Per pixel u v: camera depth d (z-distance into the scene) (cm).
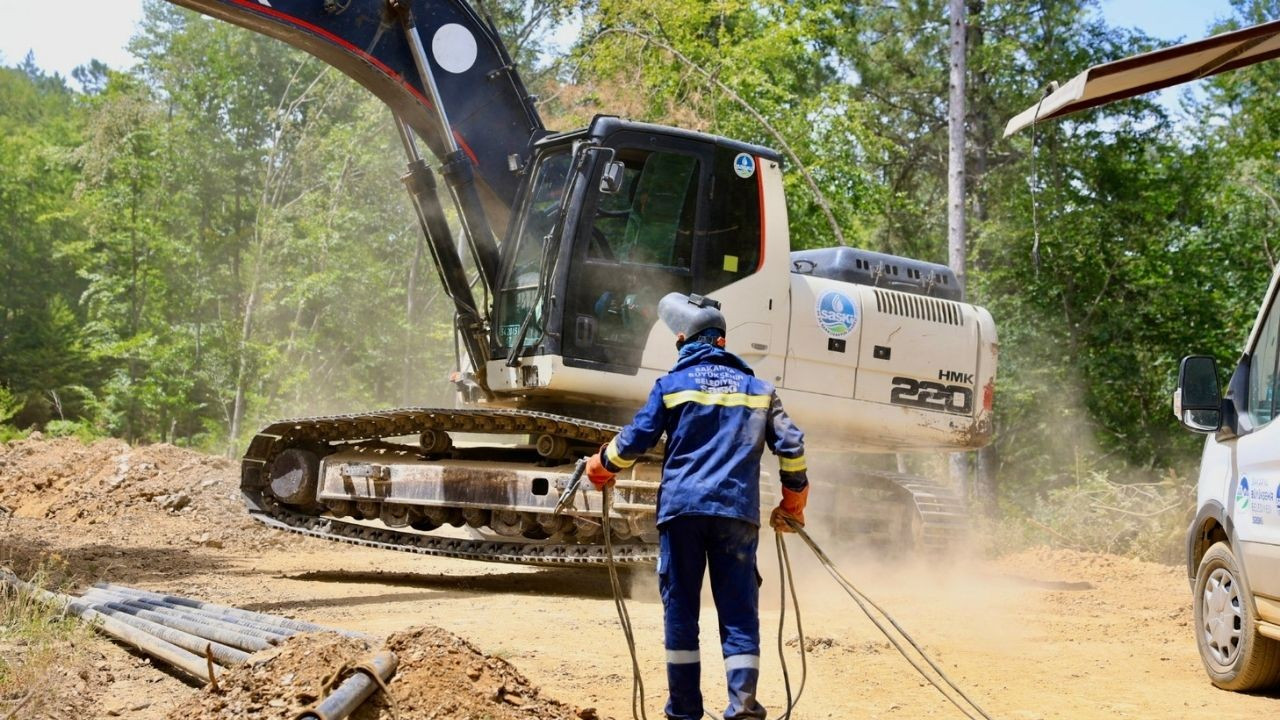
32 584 761
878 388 1070
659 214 960
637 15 2394
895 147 2920
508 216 1060
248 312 2998
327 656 464
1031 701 602
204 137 3678
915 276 1154
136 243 3647
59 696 519
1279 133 3039
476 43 1050
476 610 833
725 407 485
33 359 4475
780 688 605
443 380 3222
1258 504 624
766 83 2528
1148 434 2888
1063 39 3105
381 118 2902
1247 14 3195
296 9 986
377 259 3125
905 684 627
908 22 3234
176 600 730
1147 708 599
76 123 5700
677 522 470
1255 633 625
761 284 990
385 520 1048
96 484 1559
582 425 902
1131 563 1447
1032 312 2861
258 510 1076
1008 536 1680
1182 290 2852
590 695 566
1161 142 3070
